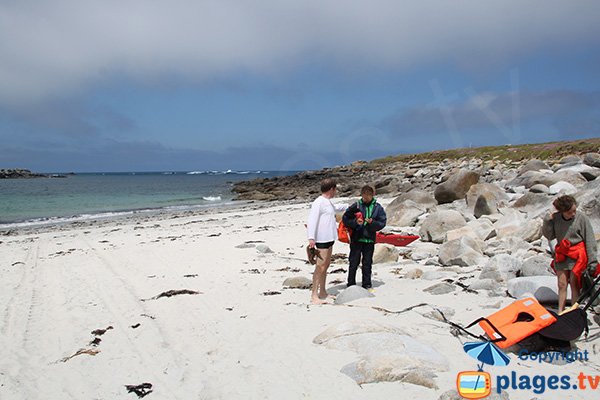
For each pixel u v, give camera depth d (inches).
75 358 250.1
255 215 1061.1
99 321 311.7
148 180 4252.0
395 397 182.1
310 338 245.9
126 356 250.2
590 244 235.9
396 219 699.4
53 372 235.5
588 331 230.7
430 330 246.7
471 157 2042.3
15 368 242.4
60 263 526.3
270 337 254.1
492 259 344.5
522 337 214.1
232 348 246.1
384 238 539.8
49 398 208.5
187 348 254.2
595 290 246.7
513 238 453.7
